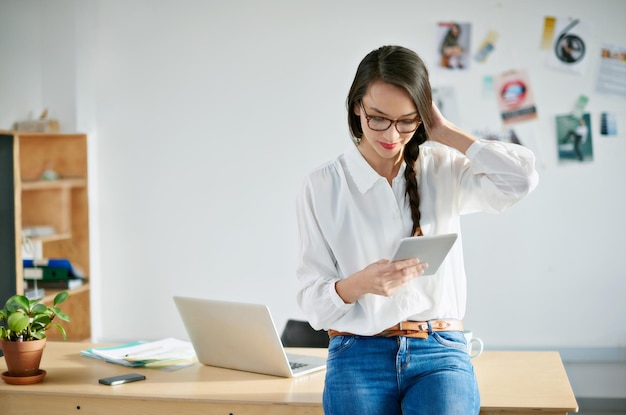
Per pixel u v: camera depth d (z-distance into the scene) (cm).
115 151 468
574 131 425
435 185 204
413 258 182
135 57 463
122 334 473
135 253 470
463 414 179
